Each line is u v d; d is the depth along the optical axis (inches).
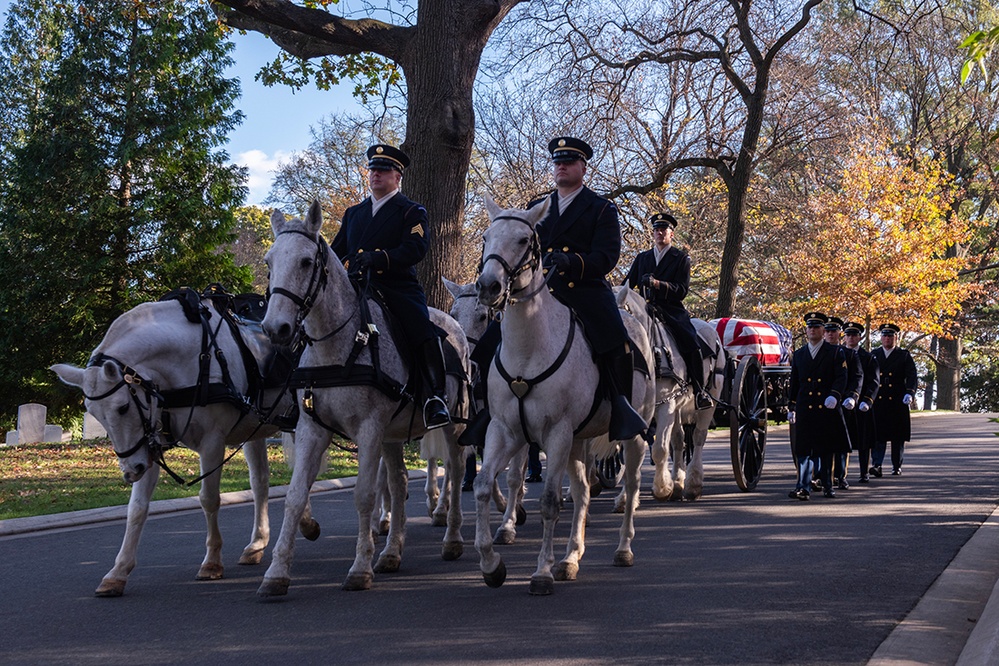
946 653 207.2
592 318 276.1
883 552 319.0
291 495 263.3
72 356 1223.5
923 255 1389.0
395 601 256.1
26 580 286.4
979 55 222.5
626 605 248.2
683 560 307.3
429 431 327.9
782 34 1124.5
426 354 291.6
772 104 1203.2
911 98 1603.1
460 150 685.3
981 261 1921.8
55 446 719.7
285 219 258.7
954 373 2030.0
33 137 1266.0
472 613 241.8
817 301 1389.0
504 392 262.1
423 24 689.0
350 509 440.8
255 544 311.4
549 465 261.6
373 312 279.7
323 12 701.9
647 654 205.8
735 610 242.2
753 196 1453.0
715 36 1135.6
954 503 443.5
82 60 1263.5
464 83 690.2
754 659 201.9
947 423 1203.2
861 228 1398.9
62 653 212.4
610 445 310.5
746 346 727.7
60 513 404.8
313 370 265.4
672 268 430.6
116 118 1256.2
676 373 409.7
